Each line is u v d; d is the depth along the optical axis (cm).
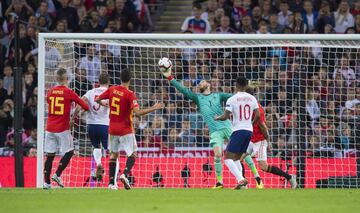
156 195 4206
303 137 6025
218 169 5269
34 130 6631
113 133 4819
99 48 6397
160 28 8262
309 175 5891
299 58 6438
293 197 4072
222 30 7538
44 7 7694
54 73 5988
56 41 5744
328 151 6056
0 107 7206
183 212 3070
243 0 7638
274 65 6172
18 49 5606
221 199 3891
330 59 6222
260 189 4991
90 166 5841
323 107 6169
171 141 6156
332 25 7450
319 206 3466
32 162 5988
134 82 6228
